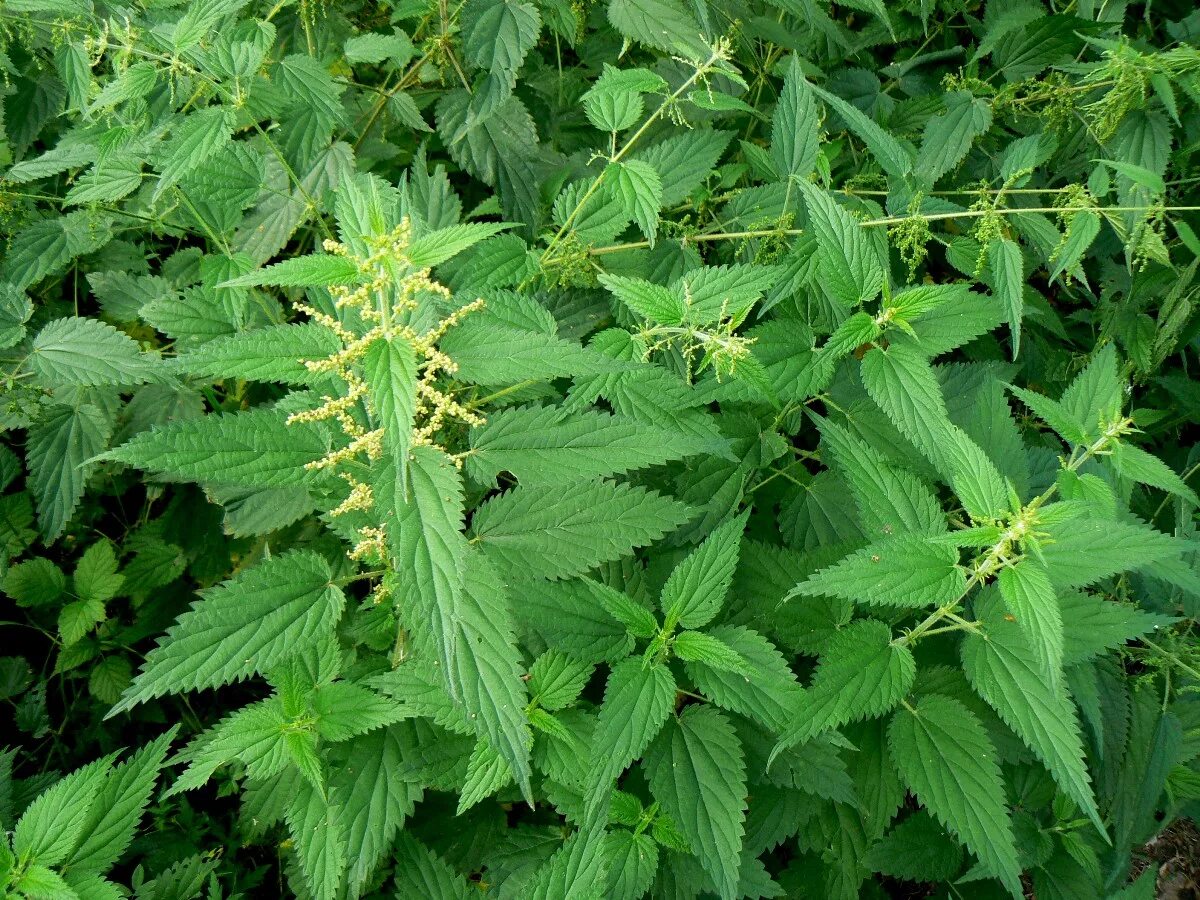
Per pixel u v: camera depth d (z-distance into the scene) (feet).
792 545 2.00
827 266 1.68
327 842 1.60
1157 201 2.00
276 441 1.39
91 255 2.20
